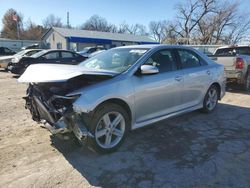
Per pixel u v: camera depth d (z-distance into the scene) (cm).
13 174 360
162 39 6272
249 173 370
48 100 400
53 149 436
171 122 580
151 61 487
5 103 757
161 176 360
